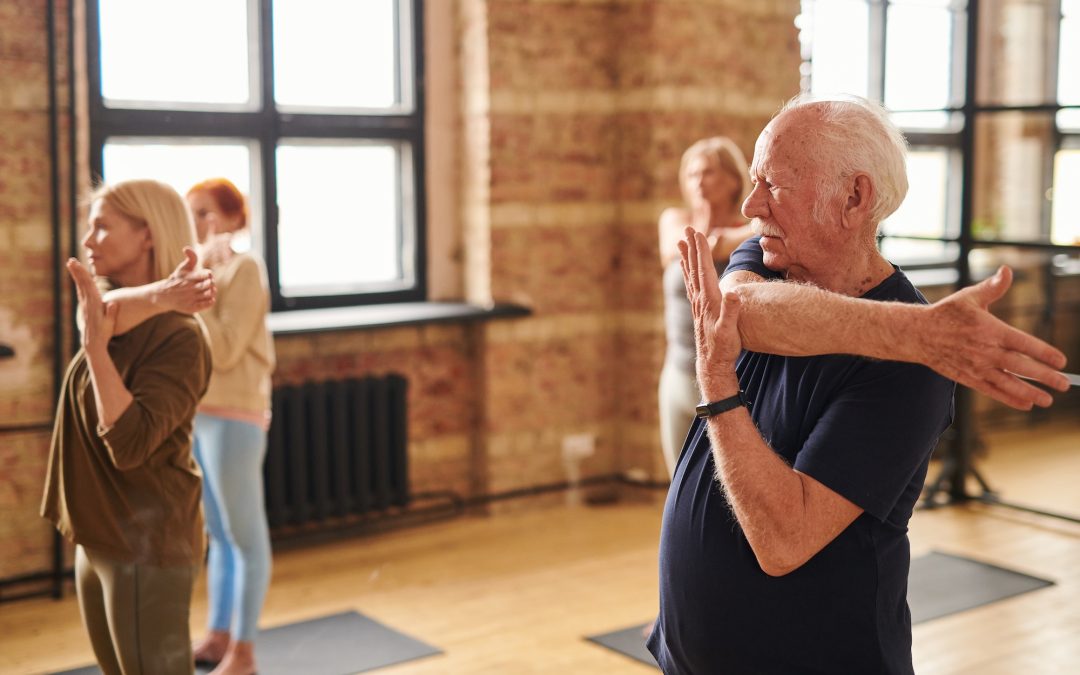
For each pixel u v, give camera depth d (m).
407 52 5.32
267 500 4.75
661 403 3.89
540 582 4.47
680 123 5.41
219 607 3.65
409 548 4.93
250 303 3.42
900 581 1.67
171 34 4.68
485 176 5.30
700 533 1.70
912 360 1.42
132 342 2.36
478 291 5.42
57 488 2.45
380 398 5.02
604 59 5.48
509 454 5.45
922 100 6.95
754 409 1.73
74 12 4.26
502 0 5.22
